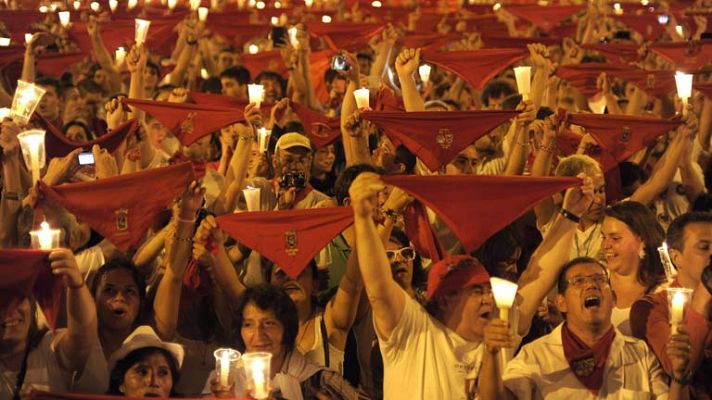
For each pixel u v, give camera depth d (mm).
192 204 11805
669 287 11305
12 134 12281
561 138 16469
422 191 11242
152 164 16609
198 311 12125
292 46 23516
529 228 12641
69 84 22250
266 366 8859
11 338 10086
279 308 11055
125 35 26375
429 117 13922
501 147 16969
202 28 26781
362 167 13609
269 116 17859
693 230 11773
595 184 13523
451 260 10680
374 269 10352
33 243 10203
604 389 10641
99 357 10758
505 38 26484
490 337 9461
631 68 21438
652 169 17438
